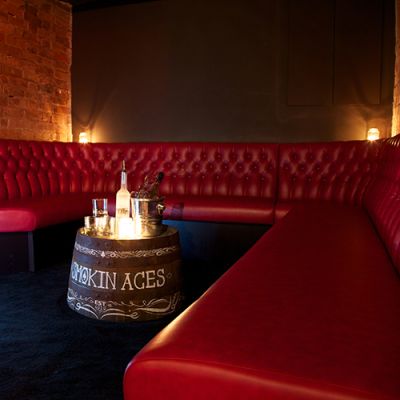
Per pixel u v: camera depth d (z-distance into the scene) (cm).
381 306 104
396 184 195
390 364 76
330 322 93
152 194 239
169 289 215
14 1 436
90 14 543
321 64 488
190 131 532
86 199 359
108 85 549
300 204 325
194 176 409
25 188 368
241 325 92
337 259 150
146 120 545
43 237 311
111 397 144
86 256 212
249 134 515
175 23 526
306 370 74
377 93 475
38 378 156
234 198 361
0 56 423
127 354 176
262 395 73
